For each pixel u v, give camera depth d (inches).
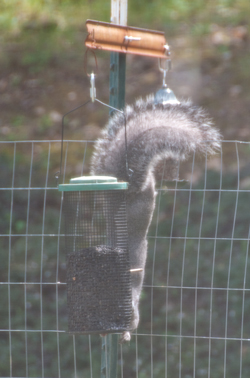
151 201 318.0
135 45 292.7
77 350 456.4
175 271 530.3
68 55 937.5
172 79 848.9
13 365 443.2
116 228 278.7
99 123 775.1
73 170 676.7
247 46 916.6
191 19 1015.6
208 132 315.3
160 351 452.1
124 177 304.5
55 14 1048.2
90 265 271.7
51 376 431.2
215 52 904.9
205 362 438.6
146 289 513.3
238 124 729.6
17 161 693.3
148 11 1045.2
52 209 625.9
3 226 601.9
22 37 994.1
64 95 848.3
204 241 562.6
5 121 804.6
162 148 306.8
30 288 522.6
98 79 882.1
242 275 515.8
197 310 490.9
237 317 481.1
